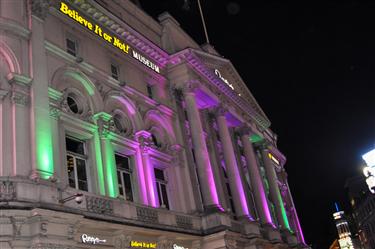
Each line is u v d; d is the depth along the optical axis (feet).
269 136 155.22
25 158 51.34
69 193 52.70
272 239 104.94
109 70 74.02
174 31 98.17
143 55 85.05
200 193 85.76
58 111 58.90
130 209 61.93
